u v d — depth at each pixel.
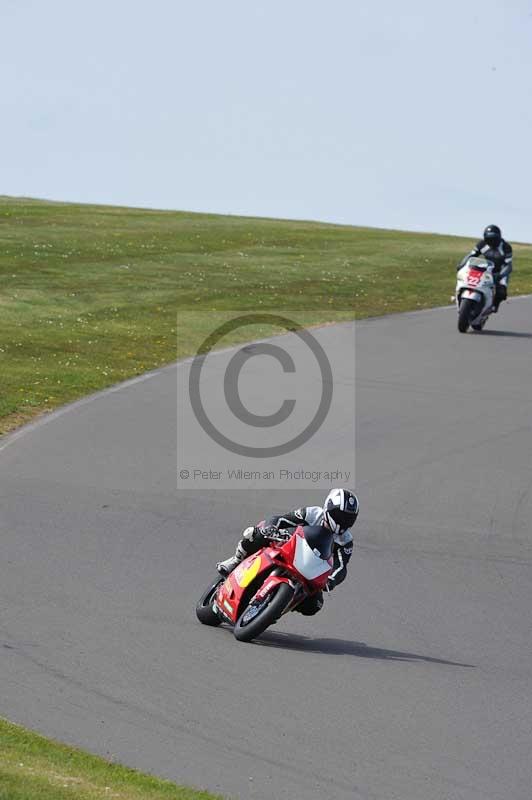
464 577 46.41
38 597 39.25
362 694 32.69
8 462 57.97
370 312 116.81
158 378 81.69
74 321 103.31
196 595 41.25
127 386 78.44
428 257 169.00
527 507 56.91
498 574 47.06
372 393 80.06
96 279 129.88
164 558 45.31
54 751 26.48
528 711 32.44
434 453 65.69
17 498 52.00
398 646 37.97
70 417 68.50
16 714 29.19
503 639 39.41
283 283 133.75
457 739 29.98
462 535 52.12
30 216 193.50
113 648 34.88
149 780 25.53
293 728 29.83
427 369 88.69
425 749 29.19
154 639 36.06
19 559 43.41
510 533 52.91
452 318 115.06
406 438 68.69
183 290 125.06
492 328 110.44
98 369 83.12
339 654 36.47
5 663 32.78
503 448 67.38
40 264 138.25
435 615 41.56
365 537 50.97
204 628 37.88
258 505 54.28
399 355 93.75
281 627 39.34
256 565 36.81
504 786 27.44
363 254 168.88
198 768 27.03
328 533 36.50
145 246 162.62
